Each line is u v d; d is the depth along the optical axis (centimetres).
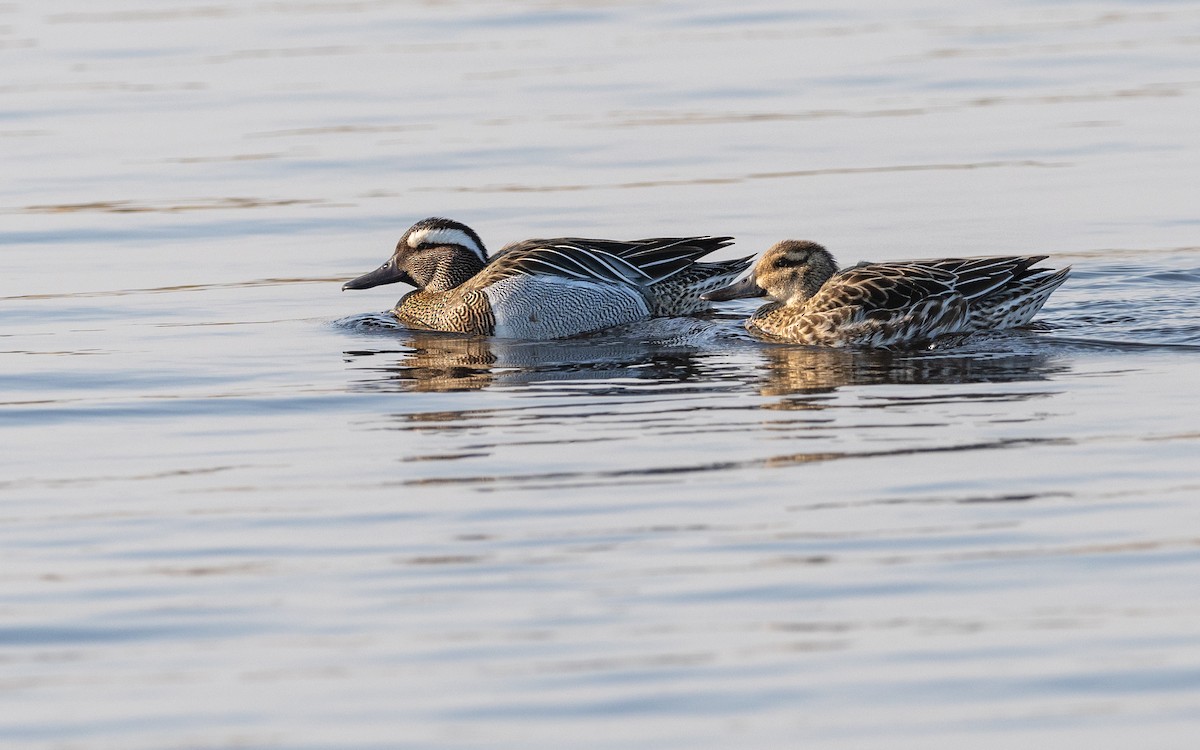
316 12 3903
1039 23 3600
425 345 1739
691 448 1280
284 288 1977
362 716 827
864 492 1149
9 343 1714
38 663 895
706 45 3406
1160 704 817
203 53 3422
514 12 3834
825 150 2575
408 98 2978
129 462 1283
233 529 1105
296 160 2575
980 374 1512
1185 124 2664
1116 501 1110
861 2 3925
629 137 2670
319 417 1419
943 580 978
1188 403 1366
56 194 2417
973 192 2320
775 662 873
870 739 793
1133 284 1872
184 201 2370
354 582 1000
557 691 846
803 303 1758
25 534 1104
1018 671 856
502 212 2272
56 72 3256
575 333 1808
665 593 969
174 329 1780
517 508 1138
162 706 843
